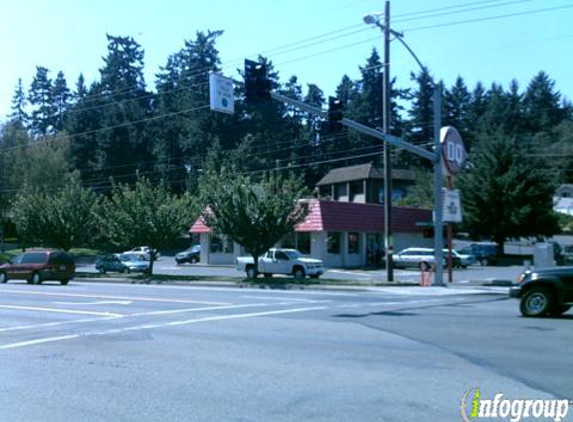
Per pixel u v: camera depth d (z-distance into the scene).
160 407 7.36
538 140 97.62
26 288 27.91
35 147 71.62
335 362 9.91
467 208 55.56
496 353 10.52
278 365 9.72
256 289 28.17
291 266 35.38
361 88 98.38
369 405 7.33
